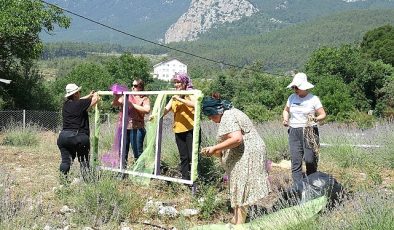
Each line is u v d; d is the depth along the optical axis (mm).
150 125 8141
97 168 7598
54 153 13000
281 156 10922
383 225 4695
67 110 7996
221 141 5941
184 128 7898
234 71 67875
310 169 7453
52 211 6371
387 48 72375
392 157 9891
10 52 29156
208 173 7812
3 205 5852
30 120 21953
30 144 16406
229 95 55625
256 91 54500
